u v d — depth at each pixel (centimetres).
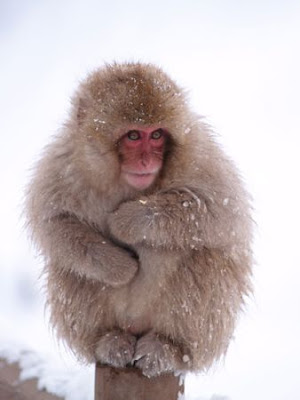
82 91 1054
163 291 1035
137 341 1047
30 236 1105
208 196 1029
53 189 1059
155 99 991
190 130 1045
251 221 1123
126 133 1007
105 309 1055
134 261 1021
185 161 1035
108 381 894
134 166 1008
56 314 1088
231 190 1058
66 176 1048
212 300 1050
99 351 1034
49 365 918
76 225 1054
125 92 996
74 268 1041
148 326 1061
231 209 1045
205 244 1030
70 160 1048
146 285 1036
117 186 1041
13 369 898
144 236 1007
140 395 897
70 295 1059
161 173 1036
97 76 1044
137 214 1008
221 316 1066
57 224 1057
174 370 970
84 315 1058
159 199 1018
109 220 1045
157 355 1009
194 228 1015
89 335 1068
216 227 1027
